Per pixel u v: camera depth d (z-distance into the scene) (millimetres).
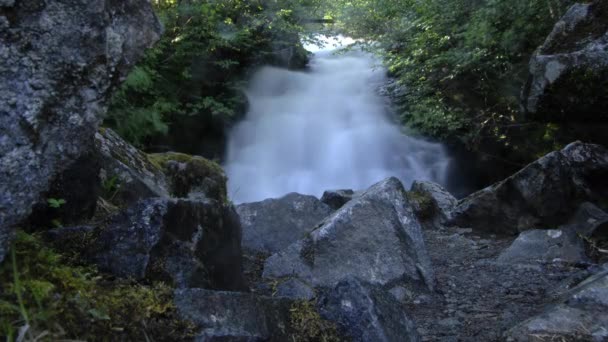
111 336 1662
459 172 9844
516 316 2812
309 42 12625
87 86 1660
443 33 9211
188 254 2062
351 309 2193
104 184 3283
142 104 8797
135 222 2037
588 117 4938
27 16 1505
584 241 3920
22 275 1630
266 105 11695
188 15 9672
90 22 1607
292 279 3045
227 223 2375
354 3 11922
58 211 2344
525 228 4523
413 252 3285
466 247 4289
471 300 3113
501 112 8695
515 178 4602
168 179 4535
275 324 2041
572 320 2441
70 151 1662
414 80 10156
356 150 11133
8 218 1520
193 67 9836
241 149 10992
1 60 1468
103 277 1912
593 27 4875
